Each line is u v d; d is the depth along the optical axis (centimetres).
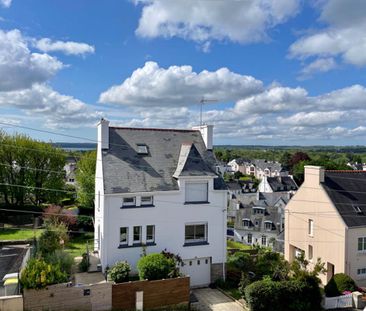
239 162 17112
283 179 10762
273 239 5781
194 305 2139
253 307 2089
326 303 2266
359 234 2814
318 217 3062
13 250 2634
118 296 1938
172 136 2786
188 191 2508
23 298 1755
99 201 2516
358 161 17075
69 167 9456
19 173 4731
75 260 2634
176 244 2455
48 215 3938
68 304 1839
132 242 2362
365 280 2817
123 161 2472
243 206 7612
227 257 2880
